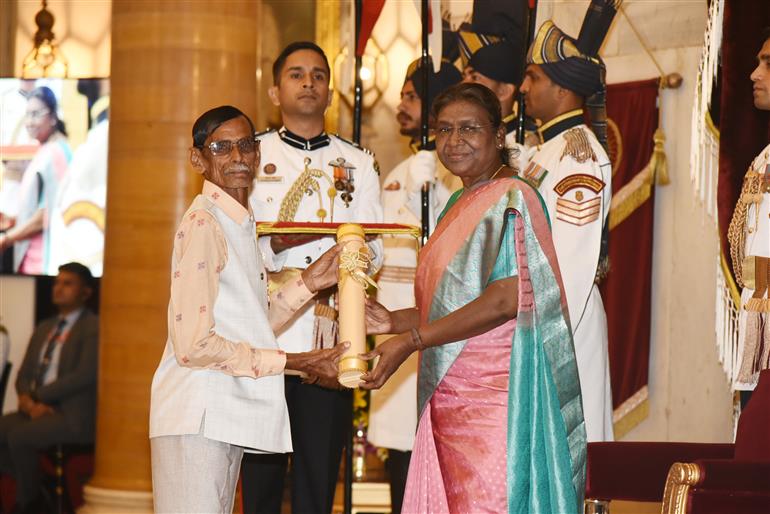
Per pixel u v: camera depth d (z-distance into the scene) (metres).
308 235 5.45
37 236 9.67
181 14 6.94
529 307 4.27
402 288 6.70
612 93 8.70
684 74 8.49
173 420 4.23
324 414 5.62
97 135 9.73
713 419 8.41
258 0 7.20
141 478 7.07
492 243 4.25
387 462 8.05
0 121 9.78
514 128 6.72
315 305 5.51
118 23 7.06
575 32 8.19
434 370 4.32
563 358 4.30
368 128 9.41
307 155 5.76
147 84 6.96
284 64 5.76
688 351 8.53
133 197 7.00
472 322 4.21
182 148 6.96
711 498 4.48
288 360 4.30
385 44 9.38
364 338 4.37
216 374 4.26
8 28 10.36
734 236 6.00
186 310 4.17
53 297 9.23
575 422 4.32
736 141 6.46
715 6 6.54
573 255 5.78
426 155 6.17
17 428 8.23
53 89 9.77
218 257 4.26
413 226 4.97
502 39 6.65
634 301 8.59
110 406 7.14
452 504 4.27
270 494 5.66
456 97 4.42
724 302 6.49
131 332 7.04
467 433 4.26
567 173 5.87
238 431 4.24
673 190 8.60
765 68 5.73
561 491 4.24
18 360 9.41
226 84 6.99
